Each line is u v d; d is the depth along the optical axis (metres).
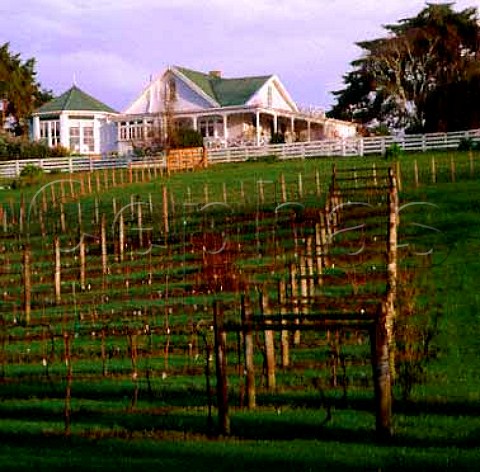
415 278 22.72
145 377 16.52
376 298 19.42
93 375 16.98
